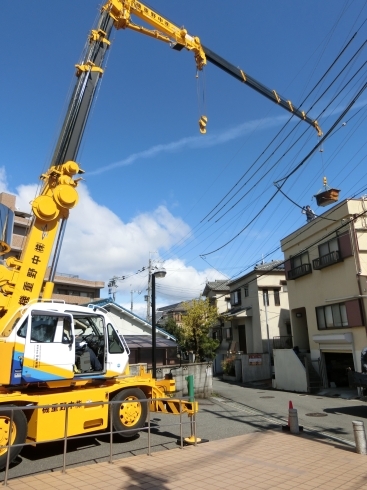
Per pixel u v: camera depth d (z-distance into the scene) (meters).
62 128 9.28
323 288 21.97
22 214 28.36
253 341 31.59
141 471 6.26
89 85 9.57
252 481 5.80
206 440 8.51
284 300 31.62
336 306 20.73
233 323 35.34
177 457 7.11
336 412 13.23
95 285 38.16
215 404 15.52
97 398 8.09
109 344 8.88
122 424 8.46
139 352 21.02
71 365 7.75
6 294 8.09
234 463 6.73
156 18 11.23
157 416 12.12
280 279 32.06
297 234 24.78
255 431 9.74
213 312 24.67
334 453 7.41
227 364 30.41
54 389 7.93
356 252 19.19
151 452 7.53
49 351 7.47
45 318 7.66
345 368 21.48
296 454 7.34
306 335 25.47
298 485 5.64
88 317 8.74
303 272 23.59
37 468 6.65
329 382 21.11
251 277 32.56
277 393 20.31
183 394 17.16
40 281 8.39
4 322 7.74
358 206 19.73
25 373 7.04
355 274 19.17
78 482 5.71
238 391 21.44
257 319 30.98
